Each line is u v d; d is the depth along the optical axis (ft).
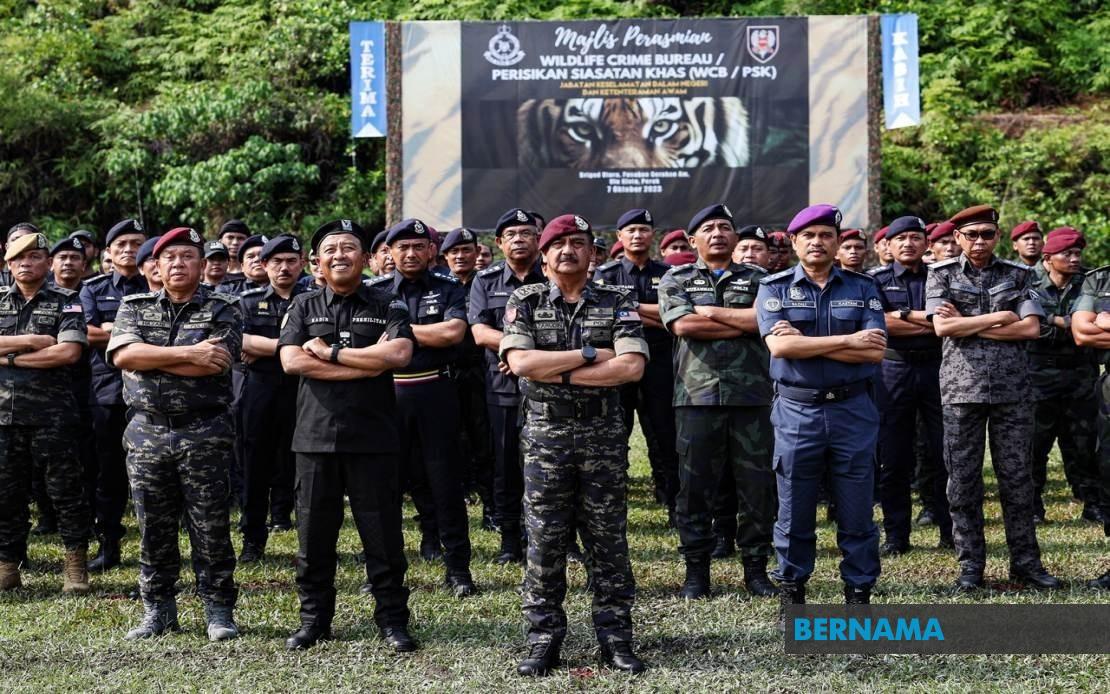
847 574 14.43
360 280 14.32
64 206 56.08
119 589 17.22
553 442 13.05
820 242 14.43
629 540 20.25
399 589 14.15
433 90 39.19
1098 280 17.65
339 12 58.13
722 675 12.85
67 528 16.93
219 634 14.33
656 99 39.22
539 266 18.65
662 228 39.52
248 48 59.31
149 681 12.78
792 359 14.42
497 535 21.04
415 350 16.88
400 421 16.90
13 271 16.75
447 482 16.85
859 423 14.38
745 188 39.32
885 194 54.39
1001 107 60.64
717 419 16.30
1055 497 24.53
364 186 53.62
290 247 20.39
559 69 39.24
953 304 16.79
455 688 12.50
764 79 39.14
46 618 15.42
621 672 12.97
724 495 19.16
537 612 13.17
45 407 16.69
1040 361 22.08
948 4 62.54
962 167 55.62
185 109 51.75
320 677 12.90
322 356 13.66
